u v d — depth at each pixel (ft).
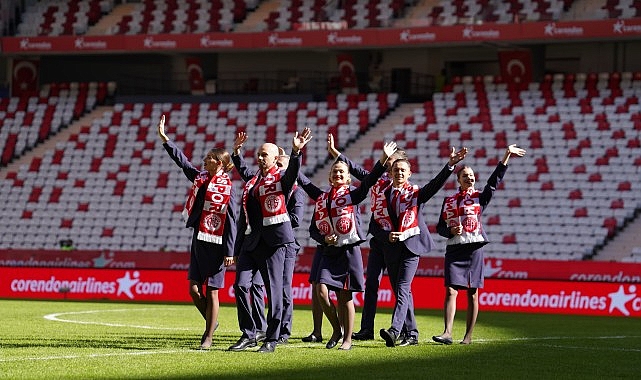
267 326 42.78
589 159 106.93
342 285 42.98
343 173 43.19
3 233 117.08
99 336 49.08
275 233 41.22
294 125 121.19
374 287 46.78
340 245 42.80
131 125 125.39
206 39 123.54
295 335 51.34
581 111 112.16
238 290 41.65
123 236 113.91
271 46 121.49
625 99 111.96
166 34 124.57
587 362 40.93
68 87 132.57
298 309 78.07
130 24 128.06
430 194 44.70
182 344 44.98
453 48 128.77
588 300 81.46
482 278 46.91
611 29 109.19
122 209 115.85
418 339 49.24
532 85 117.70
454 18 115.44
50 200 118.42
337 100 123.54
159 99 128.26
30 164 122.62
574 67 126.31
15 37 128.57
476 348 45.29
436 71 129.70
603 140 108.17
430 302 84.94
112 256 94.07
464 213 46.32
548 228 102.01
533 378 35.24
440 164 111.75
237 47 122.72
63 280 92.12
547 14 113.39
